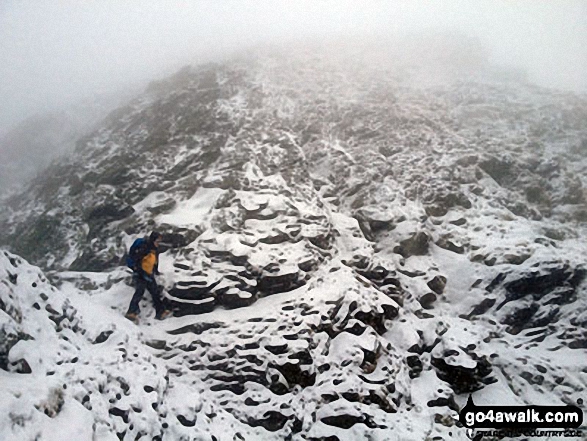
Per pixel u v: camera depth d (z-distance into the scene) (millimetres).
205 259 7613
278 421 5781
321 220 8906
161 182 10219
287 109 14125
